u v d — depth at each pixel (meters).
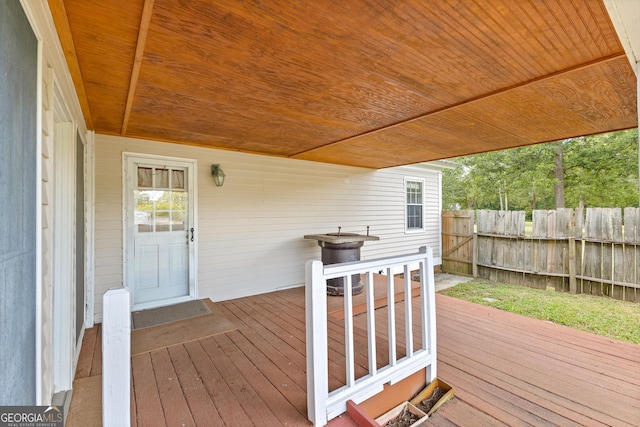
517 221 6.61
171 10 1.49
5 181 0.83
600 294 5.51
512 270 6.66
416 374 2.39
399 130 3.59
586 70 2.11
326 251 4.53
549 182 12.01
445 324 3.66
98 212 3.52
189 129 3.52
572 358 2.83
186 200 4.16
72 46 1.79
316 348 1.75
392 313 2.18
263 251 4.87
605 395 2.28
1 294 0.80
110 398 1.25
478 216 7.39
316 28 1.67
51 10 1.45
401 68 2.12
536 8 1.51
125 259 3.67
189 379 2.23
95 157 3.51
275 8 1.50
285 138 3.98
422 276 2.47
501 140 4.03
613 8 1.33
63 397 2.02
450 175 17.34
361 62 2.04
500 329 3.51
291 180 5.27
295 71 2.16
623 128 3.42
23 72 1.01
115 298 1.26
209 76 2.21
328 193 5.83
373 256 6.73
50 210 1.61
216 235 4.39
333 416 1.80
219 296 4.39
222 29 1.66
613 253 5.35
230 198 4.54
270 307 4.04
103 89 2.40
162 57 1.94
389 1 1.46
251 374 2.30
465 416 2.09
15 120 0.93
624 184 10.40
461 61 2.02
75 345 2.37
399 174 7.34
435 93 2.53
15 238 0.92
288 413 1.84
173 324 3.32
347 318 1.93
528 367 2.67
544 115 3.01
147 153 3.85
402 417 2.17
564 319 4.40
